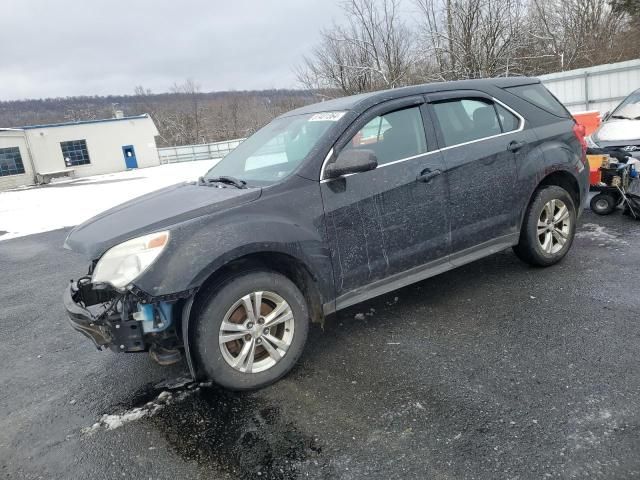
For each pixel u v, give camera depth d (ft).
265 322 9.96
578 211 15.58
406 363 10.57
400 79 68.18
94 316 9.44
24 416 10.07
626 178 20.07
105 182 83.25
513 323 11.91
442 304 13.47
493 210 13.38
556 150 14.49
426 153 12.25
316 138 11.27
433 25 64.90
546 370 9.72
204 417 9.31
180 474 7.81
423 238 12.16
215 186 11.77
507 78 14.80
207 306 9.36
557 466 7.18
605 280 13.89
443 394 9.27
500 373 9.79
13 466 8.45
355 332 12.30
